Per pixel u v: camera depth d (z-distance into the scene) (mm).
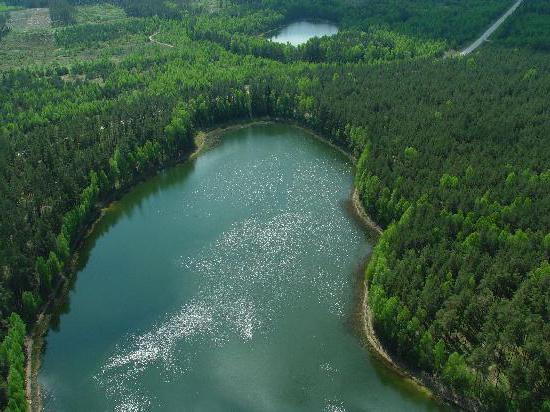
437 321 104250
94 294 130625
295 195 168000
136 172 178500
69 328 121125
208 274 135750
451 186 143250
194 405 103625
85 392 106438
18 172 155500
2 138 169125
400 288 112812
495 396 95562
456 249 120688
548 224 123188
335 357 112688
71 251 143875
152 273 136875
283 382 107812
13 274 119438
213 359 112938
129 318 123562
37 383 108250
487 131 167625
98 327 121312
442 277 113688
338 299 127375
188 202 166000
